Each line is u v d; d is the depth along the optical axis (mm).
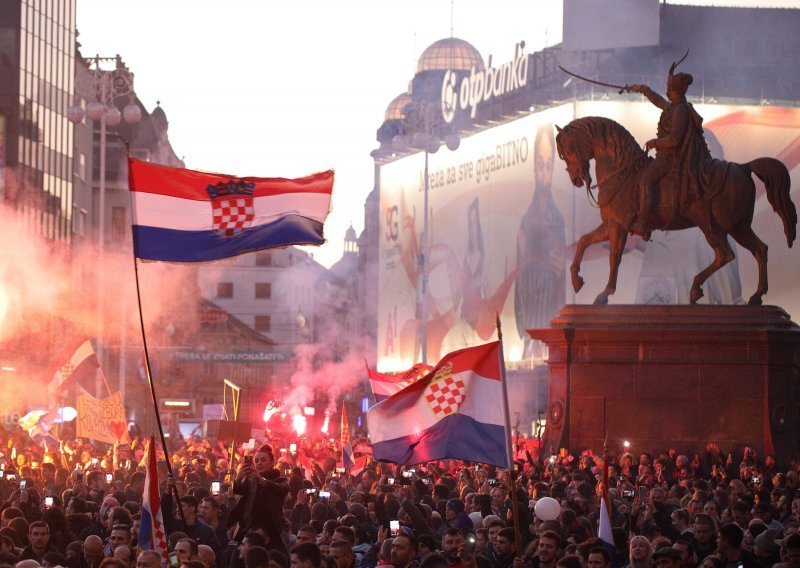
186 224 19672
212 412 72000
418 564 14602
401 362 116062
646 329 37188
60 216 94875
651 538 18328
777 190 37281
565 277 92125
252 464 18078
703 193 36969
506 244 99750
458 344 106188
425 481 30203
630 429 37219
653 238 90750
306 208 20016
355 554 17422
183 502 17625
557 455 35688
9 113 84750
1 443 47812
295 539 18859
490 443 16734
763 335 36688
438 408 16828
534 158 96500
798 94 94875
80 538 18922
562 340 37594
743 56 95750
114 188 121875
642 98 93125
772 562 16203
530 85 99562
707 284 90688
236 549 16125
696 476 33469
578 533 17781
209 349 135750
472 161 105000
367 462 31953
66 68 96625
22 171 86062
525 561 16203
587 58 95312
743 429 36969
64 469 29266
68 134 97125
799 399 38250
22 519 18406
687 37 95625
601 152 37562
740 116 94312
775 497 24781
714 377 37156
